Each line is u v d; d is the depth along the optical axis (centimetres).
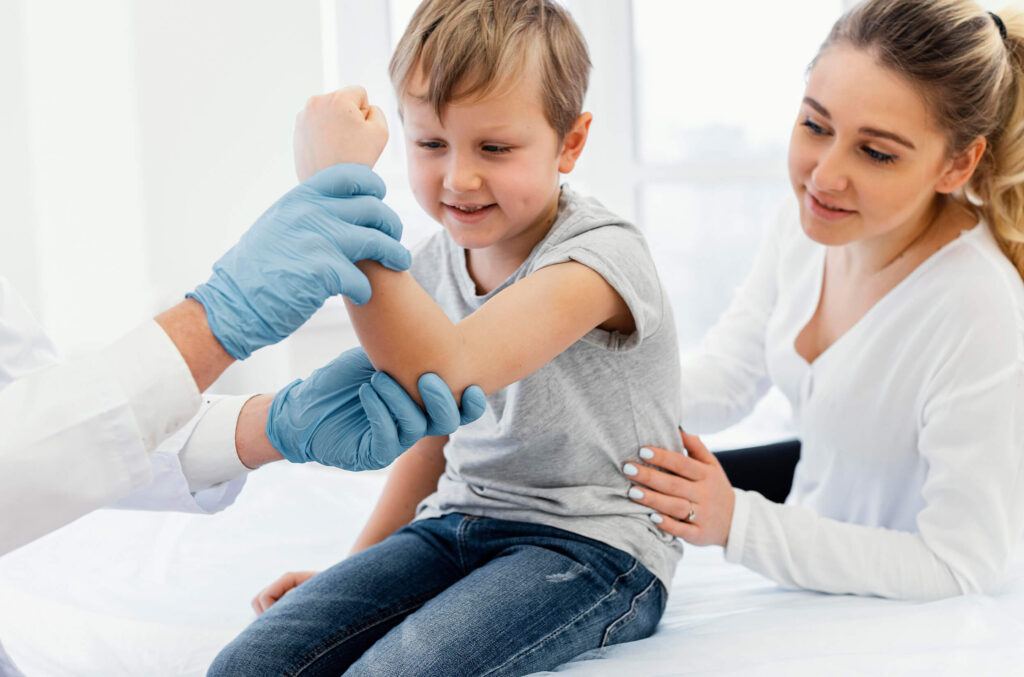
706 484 120
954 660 97
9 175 207
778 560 123
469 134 100
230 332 82
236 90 221
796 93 315
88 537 148
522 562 105
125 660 111
